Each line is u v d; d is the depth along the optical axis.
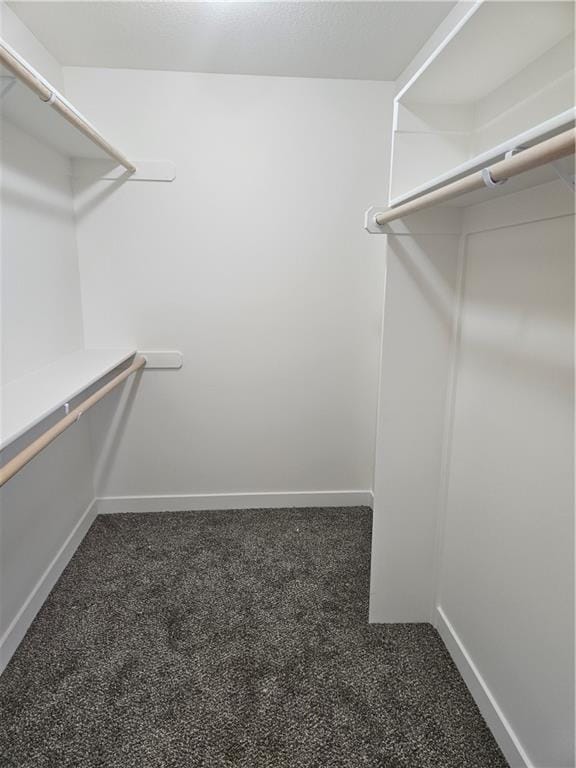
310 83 2.12
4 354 1.49
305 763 1.20
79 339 2.22
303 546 2.21
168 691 1.40
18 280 1.60
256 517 2.47
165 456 2.47
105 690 1.40
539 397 1.10
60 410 1.35
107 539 2.24
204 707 1.35
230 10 1.61
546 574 1.08
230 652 1.56
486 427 1.34
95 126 2.08
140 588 1.88
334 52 1.88
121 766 1.19
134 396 2.38
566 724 1.01
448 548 1.59
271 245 2.28
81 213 2.15
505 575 1.25
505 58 1.11
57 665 1.49
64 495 2.03
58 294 1.96
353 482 2.61
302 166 2.20
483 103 1.34
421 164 1.40
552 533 1.06
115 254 2.21
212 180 2.18
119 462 2.45
